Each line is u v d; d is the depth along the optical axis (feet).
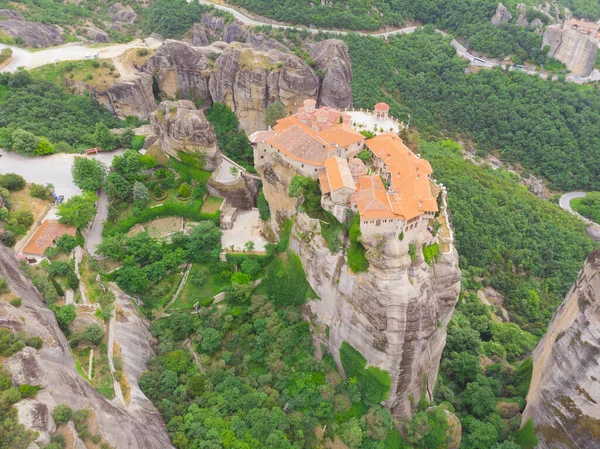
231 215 321.52
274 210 302.45
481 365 297.74
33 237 251.60
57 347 181.88
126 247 279.08
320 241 248.11
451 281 242.99
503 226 417.49
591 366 213.05
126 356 213.05
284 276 280.72
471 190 438.40
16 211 261.03
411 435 242.37
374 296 222.69
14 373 153.48
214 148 327.88
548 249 412.98
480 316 335.26
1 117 353.31
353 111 345.31
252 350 258.16
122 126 416.67
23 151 320.29
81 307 222.48
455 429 242.37
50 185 288.10
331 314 256.32
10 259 213.66
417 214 215.31
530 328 354.13
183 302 277.85
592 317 214.28
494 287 392.06
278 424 217.77
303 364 253.65
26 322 179.93
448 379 295.89
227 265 292.20
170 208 315.37
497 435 249.96
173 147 328.29
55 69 431.84
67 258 243.60
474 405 267.18
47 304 211.00
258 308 272.92
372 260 218.18
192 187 328.29
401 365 237.04
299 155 261.65
